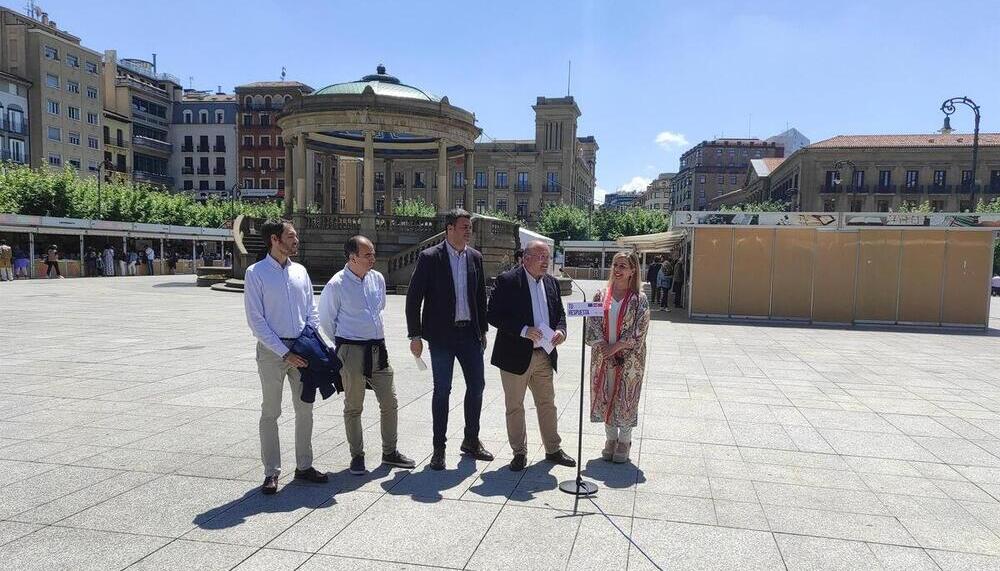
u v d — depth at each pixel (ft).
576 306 14.49
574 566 10.43
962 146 223.71
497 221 90.53
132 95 263.49
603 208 303.07
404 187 291.58
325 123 84.23
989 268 51.72
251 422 18.83
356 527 11.81
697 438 18.28
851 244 54.03
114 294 69.31
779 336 44.62
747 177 342.44
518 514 12.58
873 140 238.89
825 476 15.11
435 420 15.37
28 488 13.46
